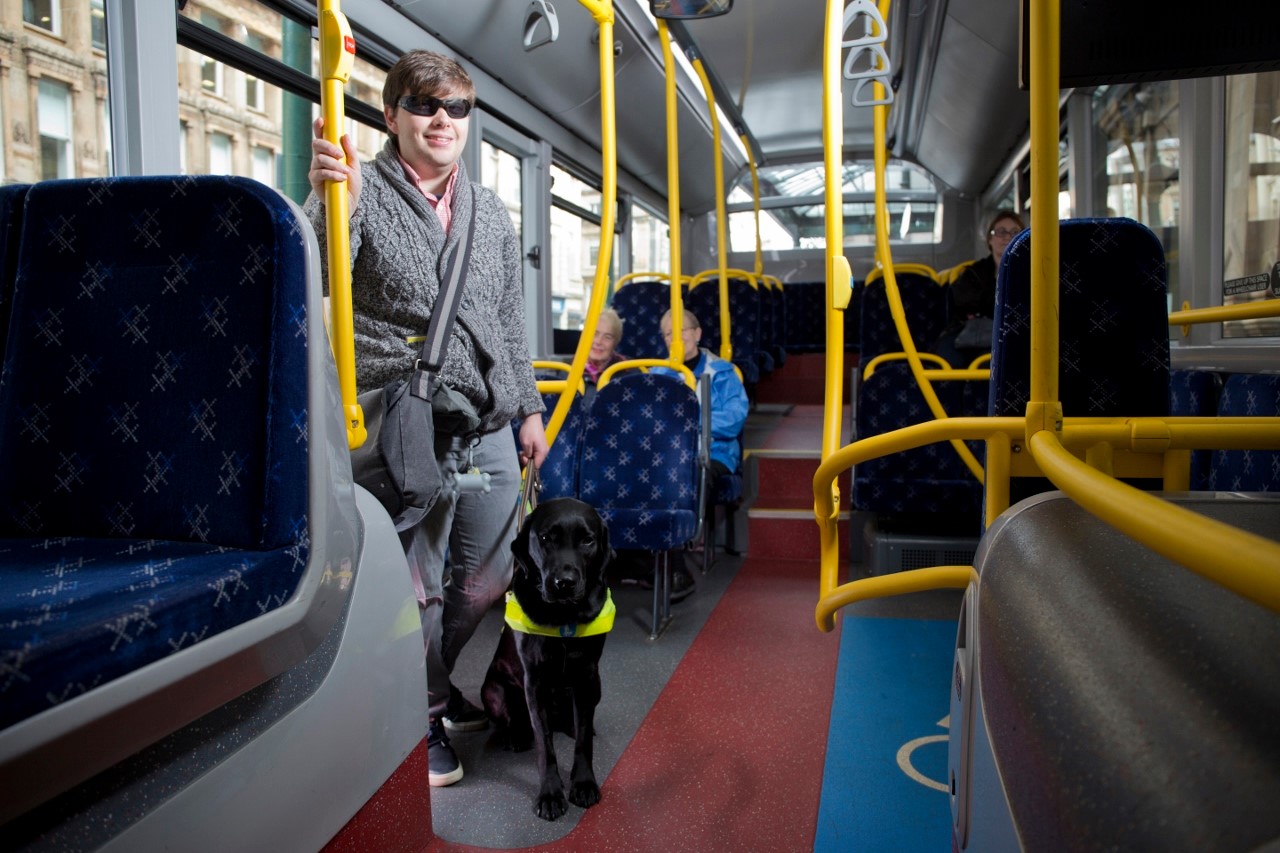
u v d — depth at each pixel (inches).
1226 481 96.2
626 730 99.8
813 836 76.7
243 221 47.0
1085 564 32.8
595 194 289.1
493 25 183.8
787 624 139.0
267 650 43.5
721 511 191.3
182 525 47.1
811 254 400.8
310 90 142.3
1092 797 21.3
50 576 39.7
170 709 37.3
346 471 54.7
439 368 76.3
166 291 48.2
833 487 64.1
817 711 104.1
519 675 89.7
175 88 106.0
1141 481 64.7
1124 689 23.5
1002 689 31.9
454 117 77.5
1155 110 158.4
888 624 137.2
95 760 33.8
